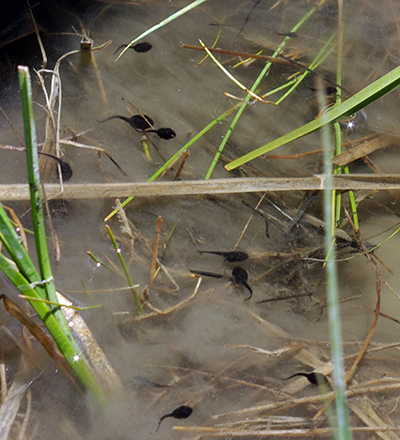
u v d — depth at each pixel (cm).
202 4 112
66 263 95
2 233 84
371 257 98
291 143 104
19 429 89
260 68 109
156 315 94
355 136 105
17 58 105
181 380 92
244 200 101
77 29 108
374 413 92
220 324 95
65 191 96
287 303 96
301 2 114
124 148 102
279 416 92
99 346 92
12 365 91
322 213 101
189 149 103
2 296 87
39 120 102
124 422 90
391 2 114
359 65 110
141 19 110
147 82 106
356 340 95
